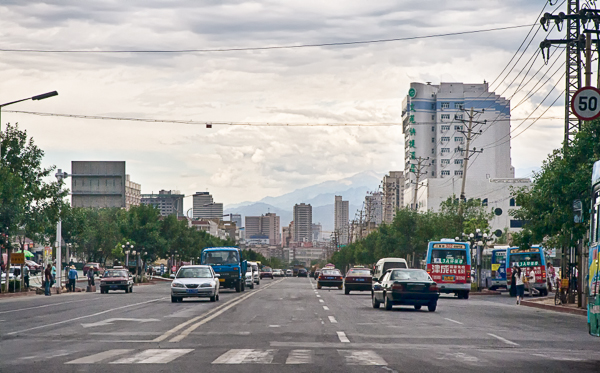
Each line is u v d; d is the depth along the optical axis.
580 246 30.86
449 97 187.50
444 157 187.25
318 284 55.62
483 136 186.00
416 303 27.81
